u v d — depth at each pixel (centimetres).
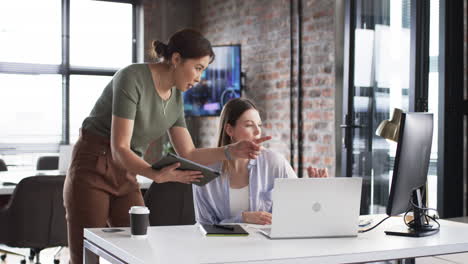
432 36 405
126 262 187
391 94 446
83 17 738
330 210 216
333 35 538
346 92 483
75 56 735
